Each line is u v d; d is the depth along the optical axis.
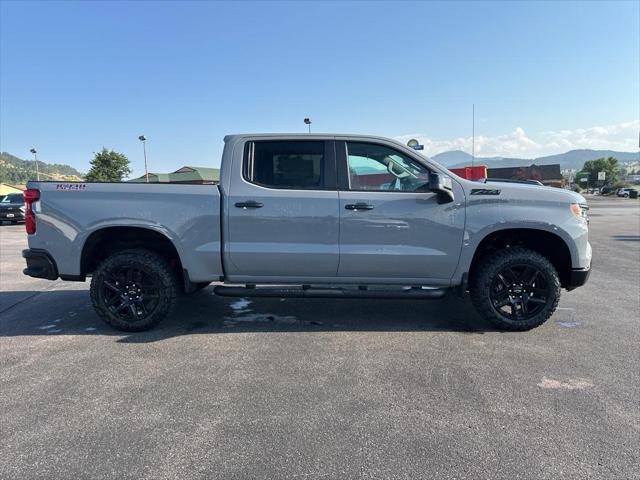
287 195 4.51
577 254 4.55
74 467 2.49
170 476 2.42
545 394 3.33
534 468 2.47
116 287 4.68
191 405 3.18
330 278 4.66
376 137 4.62
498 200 4.50
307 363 3.91
